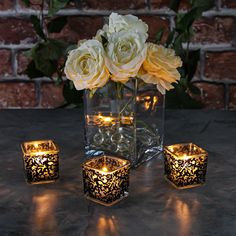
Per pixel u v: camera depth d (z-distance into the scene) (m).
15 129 1.21
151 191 0.92
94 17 1.48
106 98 1.00
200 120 1.28
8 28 1.49
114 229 0.80
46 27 1.49
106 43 0.92
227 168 1.01
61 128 1.22
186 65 1.40
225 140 1.15
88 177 0.88
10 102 1.54
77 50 0.92
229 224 0.82
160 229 0.80
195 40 1.49
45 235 0.79
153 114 1.05
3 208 0.87
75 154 1.08
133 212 0.85
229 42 1.49
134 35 0.90
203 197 0.90
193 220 0.83
